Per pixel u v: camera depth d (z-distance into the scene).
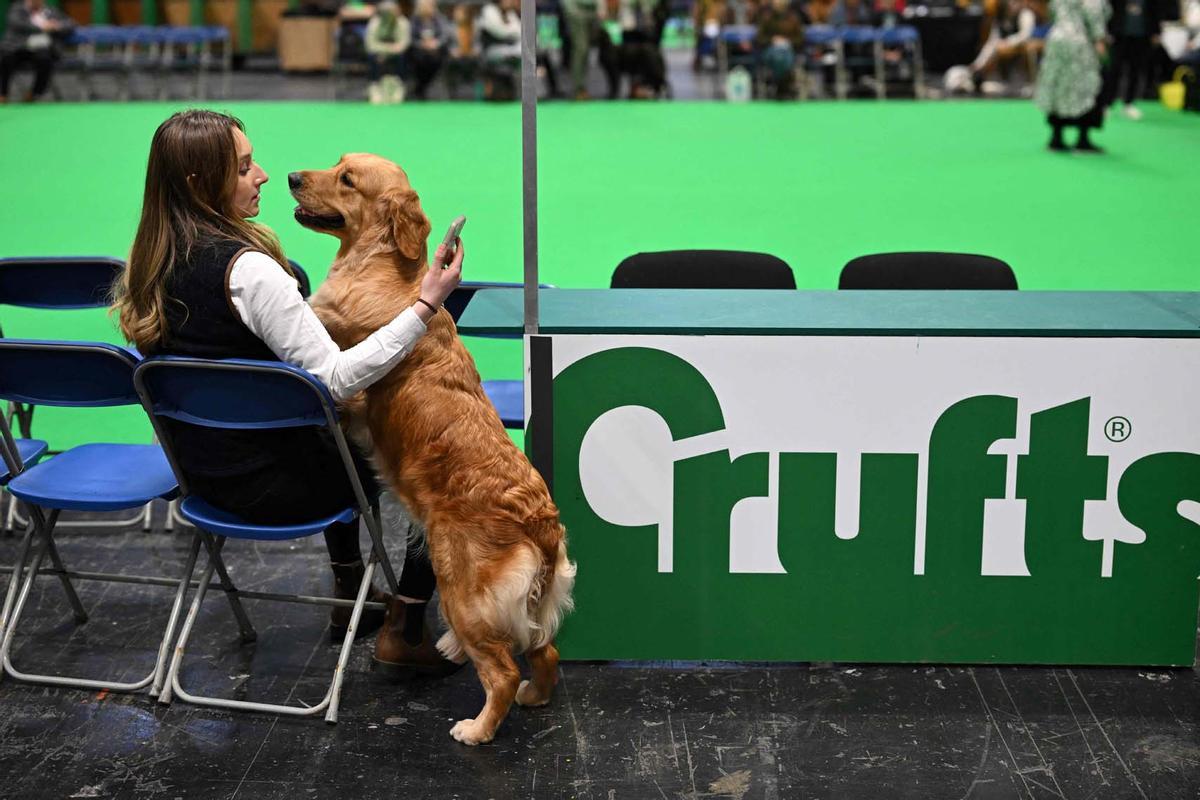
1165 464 2.82
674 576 2.93
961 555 2.90
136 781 2.55
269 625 3.21
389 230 2.62
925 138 10.66
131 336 2.68
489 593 2.55
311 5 15.23
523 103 2.64
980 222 7.59
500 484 2.55
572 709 2.82
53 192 8.35
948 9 14.29
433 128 11.02
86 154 9.72
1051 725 2.76
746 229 7.44
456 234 2.48
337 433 2.58
